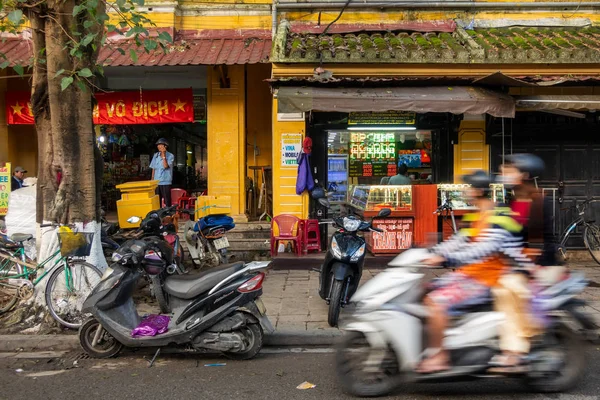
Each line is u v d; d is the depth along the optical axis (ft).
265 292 24.75
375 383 14.34
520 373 13.92
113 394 14.69
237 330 17.15
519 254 14.19
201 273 17.81
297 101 24.73
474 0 32.63
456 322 13.93
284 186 31.09
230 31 34.14
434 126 31.07
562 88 29.84
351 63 28.12
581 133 30.58
